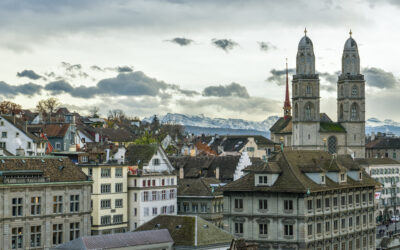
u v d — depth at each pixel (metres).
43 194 119.75
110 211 150.88
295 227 124.69
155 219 117.44
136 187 154.50
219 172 182.12
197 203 163.38
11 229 114.62
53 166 125.25
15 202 115.38
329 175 136.12
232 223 130.50
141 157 165.25
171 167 170.12
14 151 169.00
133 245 105.12
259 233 127.88
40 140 172.62
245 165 177.75
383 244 157.50
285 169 129.00
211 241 111.94
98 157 158.88
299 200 124.44
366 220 145.25
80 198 126.50
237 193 130.12
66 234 123.75
